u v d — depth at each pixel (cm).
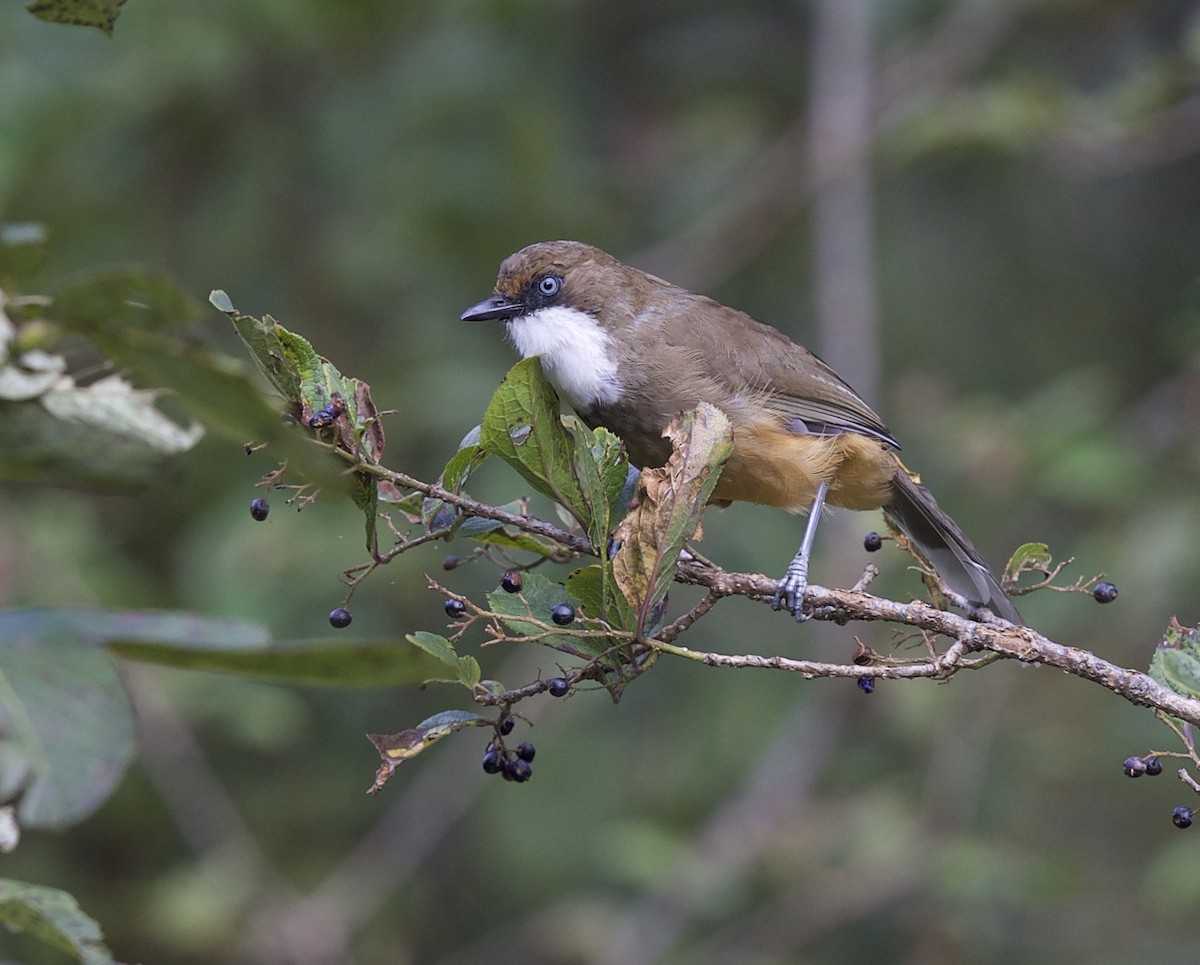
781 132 1516
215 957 1180
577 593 452
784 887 1243
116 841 1267
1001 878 1180
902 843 1213
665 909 1180
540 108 1307
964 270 1447
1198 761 457
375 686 247
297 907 1180
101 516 1288
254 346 429
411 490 463
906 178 1465
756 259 1480
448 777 1263
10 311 250
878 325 1423
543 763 1264
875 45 1466
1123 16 1497
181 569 1231
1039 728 1317
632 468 530
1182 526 1288
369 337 1313
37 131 1209
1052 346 1446
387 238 1277
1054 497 1317
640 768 1264
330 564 1162
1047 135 1295
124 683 234
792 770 1238
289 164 1302
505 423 446
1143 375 1459
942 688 1269
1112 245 1467
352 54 1330
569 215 1315
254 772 1294
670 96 1482
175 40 1246
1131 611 1288
